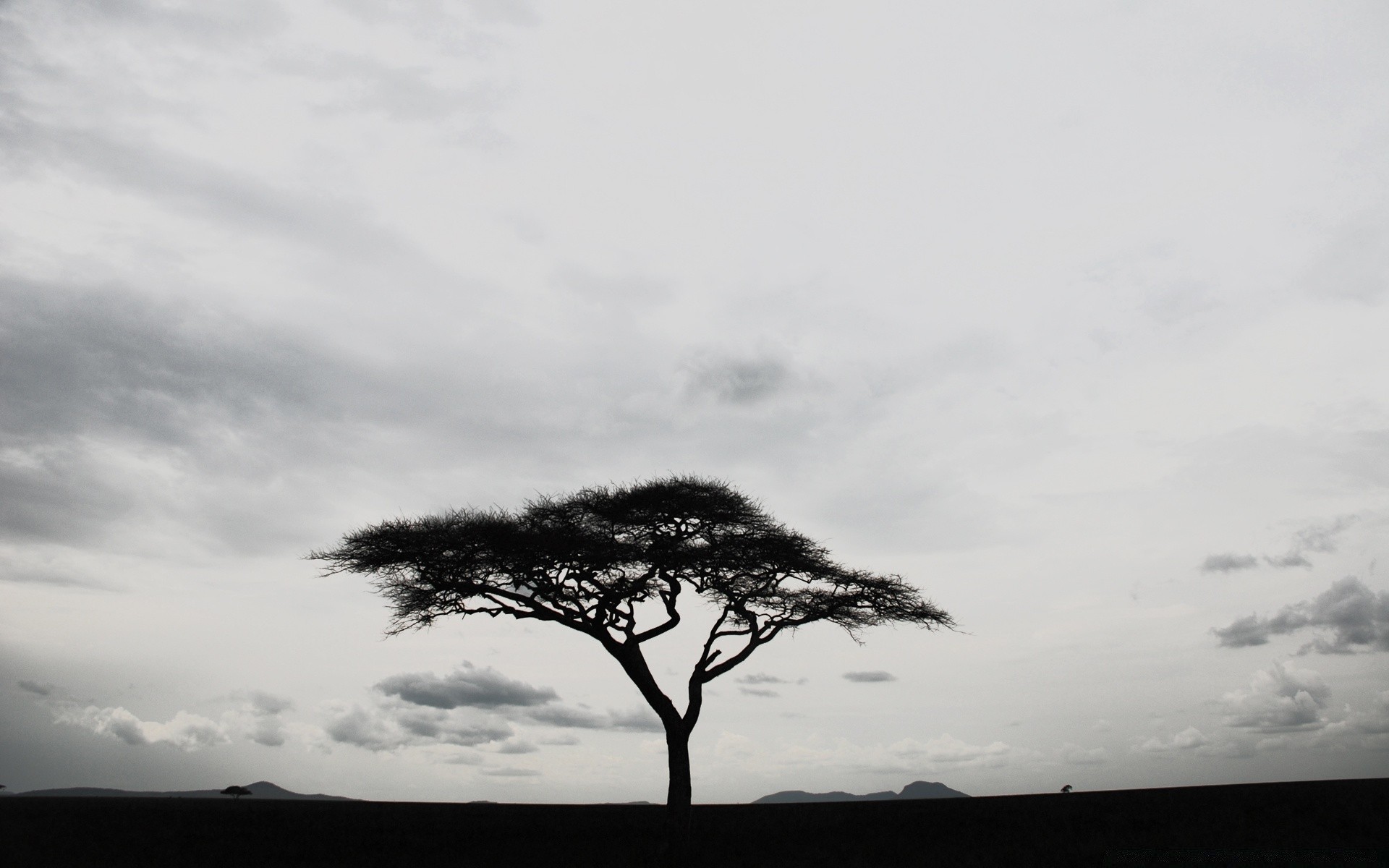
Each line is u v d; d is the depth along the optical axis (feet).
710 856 85.76
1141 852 77.87
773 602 109.50
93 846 78.89
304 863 77.05
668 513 103.04
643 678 102.32
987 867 75.56
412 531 100.53
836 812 135.03
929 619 111.34
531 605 104.17
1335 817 91.61
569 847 91.20
